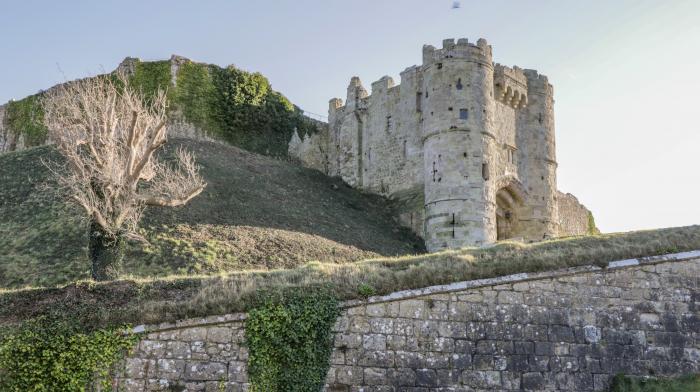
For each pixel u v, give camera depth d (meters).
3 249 32.91
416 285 18.33
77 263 30.58
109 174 24.39
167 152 47.44
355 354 17.16
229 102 59.41
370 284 18.12
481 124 44.97
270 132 61.31
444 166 44.19
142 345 15.97
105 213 24.09
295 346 16.81
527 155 50.47
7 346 15.39
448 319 18.05
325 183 54.56
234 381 16.16
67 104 31.11
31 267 30.59
